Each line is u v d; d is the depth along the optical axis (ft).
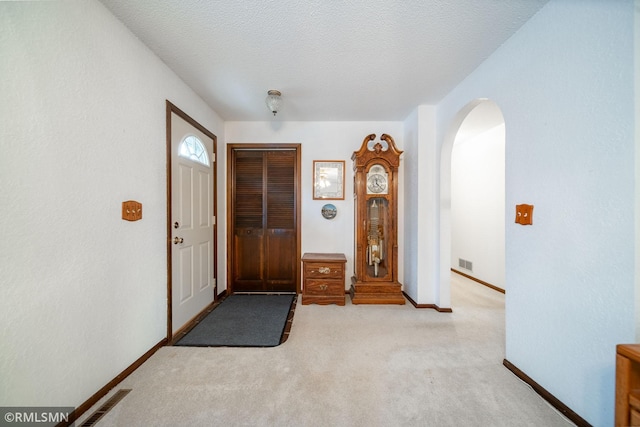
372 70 6.46
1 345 3.05
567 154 3.94
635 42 3.12
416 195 8.82
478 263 12.11
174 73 6.61
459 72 6.52
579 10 3.75
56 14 3.62
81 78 4.01
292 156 10.45
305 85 7.26
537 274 4.52
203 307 8.39
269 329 7.02
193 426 3.77
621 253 3.28
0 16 3.01
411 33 5.07
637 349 2.62
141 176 5.39
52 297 3.59
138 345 5.30
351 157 9.75
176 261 6.77
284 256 10.53
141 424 3.80
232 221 10.42
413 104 8.57
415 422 3.87
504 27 4.87
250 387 4.63
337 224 10.31
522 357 4.89
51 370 3.58
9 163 3.09
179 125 6.88
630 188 3.17
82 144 4.04
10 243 3.11
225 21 4.76
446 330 6.97
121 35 4.82
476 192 12.29
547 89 4.30
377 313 8.19
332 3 4.31
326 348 6.01
